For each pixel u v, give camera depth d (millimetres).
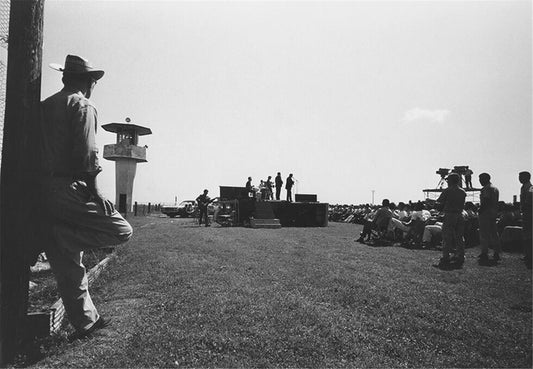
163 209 36500
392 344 3590
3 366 3080
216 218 23969
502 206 13047
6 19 3959
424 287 5926
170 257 8336
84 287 3693
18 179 3389
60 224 3541
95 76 3930
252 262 7871
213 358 3178
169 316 4195
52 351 3291
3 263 3334
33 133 3471
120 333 3742
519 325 4141
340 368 3066
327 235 16219
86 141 3469
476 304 4945
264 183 28188
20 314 3396
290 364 3119
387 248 11445
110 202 3756
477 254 10305
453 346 3574
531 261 7977
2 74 3859
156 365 3029
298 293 5305
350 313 4508
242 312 4332
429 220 12484
